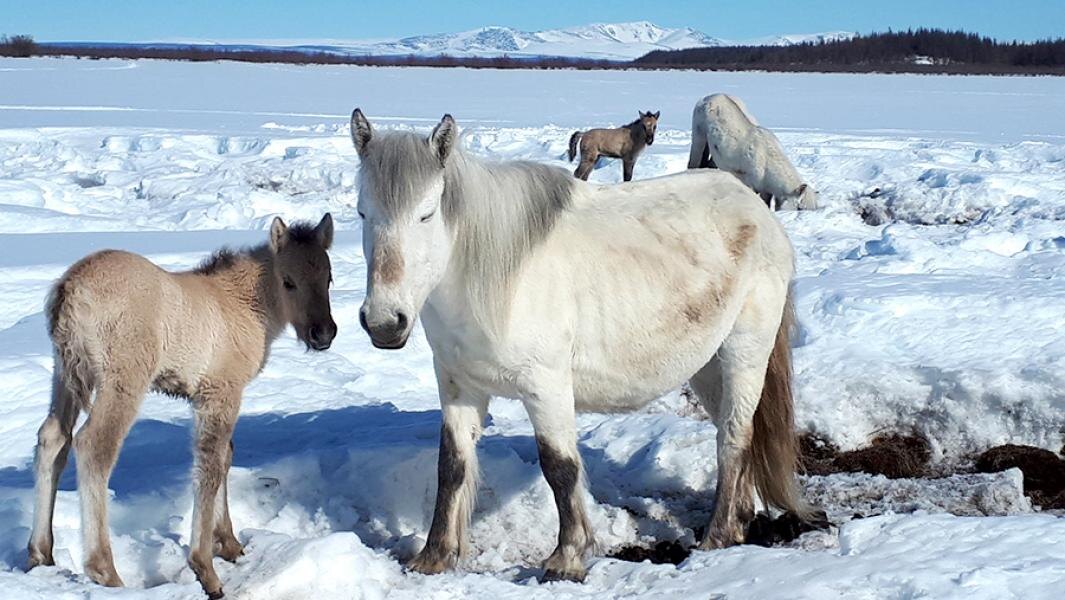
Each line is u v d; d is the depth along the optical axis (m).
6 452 5.57
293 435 6.03
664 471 5.69
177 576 4.22
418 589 4.11
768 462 5.16
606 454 5.98
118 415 3.95
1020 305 7.62
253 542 4.40
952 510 5.31
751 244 4.99
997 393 6.20
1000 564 3.90
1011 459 5.93
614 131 17.75
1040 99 39.59
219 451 4.25
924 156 18.83
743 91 43.72
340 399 6.77
